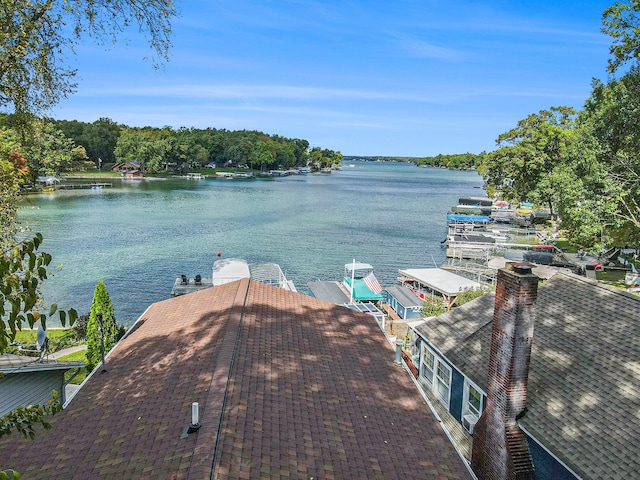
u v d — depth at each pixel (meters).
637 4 30.11
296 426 9.50
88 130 167.38
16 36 12.91
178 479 7.11
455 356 16.17
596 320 13.78
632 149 32.66
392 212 97.81
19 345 20.31
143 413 9.91
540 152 62.59
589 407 11.11
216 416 8.73
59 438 9.62
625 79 32.09
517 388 11.45
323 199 118.69
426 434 10.92
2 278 5.29
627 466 9.38
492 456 12.02
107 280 42.66
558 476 10.64
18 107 14.59
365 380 12.88
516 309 11.08
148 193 114.69
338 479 8.24
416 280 40.84
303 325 15.73
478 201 100.19
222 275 38.31
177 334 14.48
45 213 78.50
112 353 14.43
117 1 13.78
